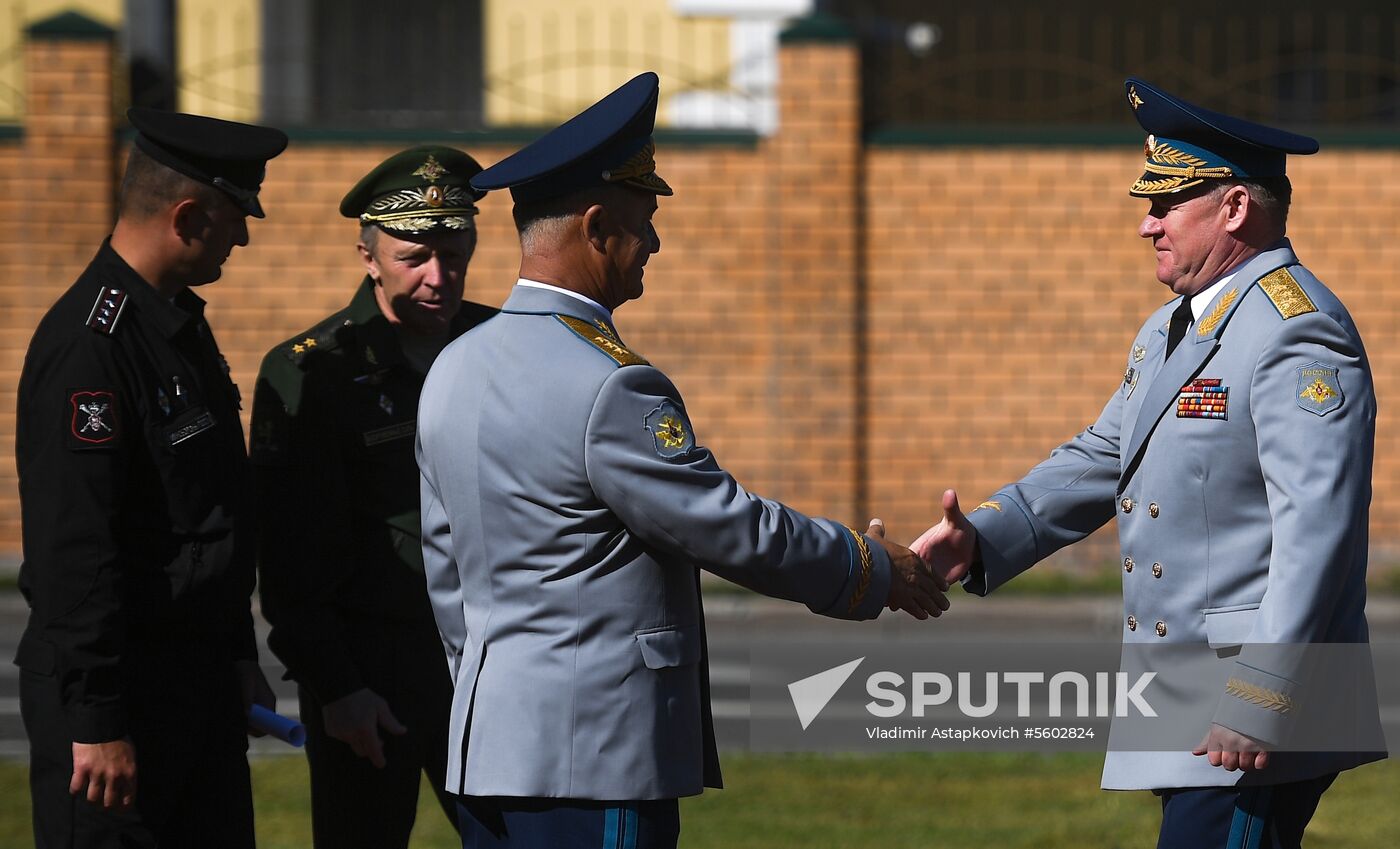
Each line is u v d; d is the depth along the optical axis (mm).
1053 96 59562
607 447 10547
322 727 14266
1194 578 12016
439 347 14797
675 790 10875
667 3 50625
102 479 11688
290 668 13766
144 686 12164
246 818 12914
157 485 12109
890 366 43188
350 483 14086
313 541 13719
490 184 11023
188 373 12383
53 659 11781
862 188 43000
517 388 10836
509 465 10805
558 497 10695
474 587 11203
